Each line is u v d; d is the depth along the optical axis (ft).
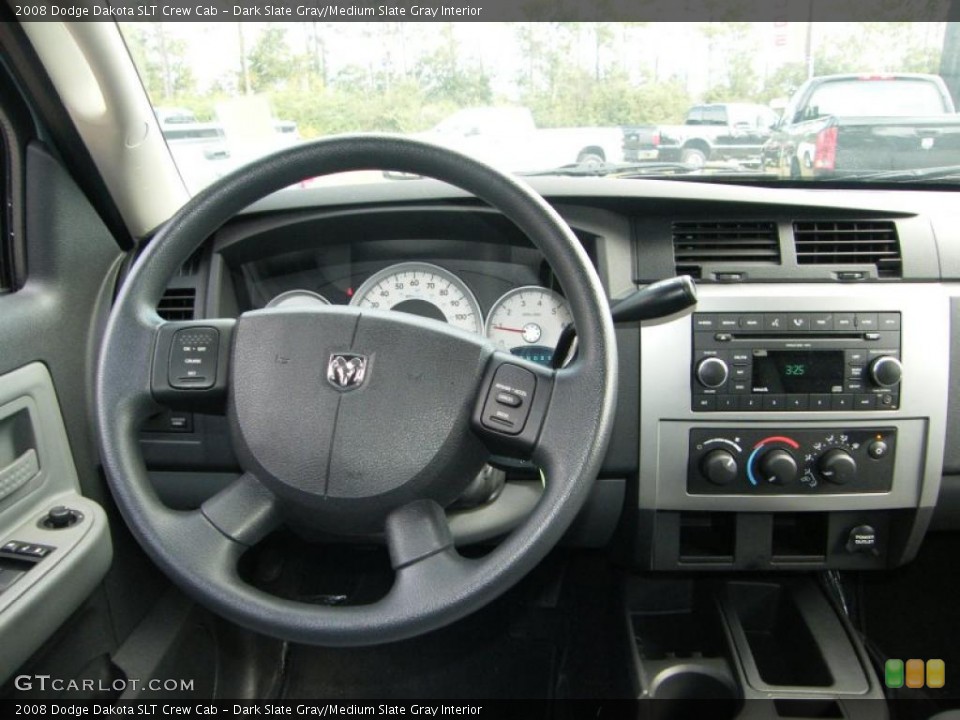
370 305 4.37
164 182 4.79
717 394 3.99
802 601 4.63
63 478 3.93
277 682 5.19
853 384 3.98
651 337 3.98
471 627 5.60
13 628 3.01
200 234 3.05
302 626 2.56
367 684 5.17
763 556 4.32
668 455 4.08
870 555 4.30
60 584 3.30
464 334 2.84
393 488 2.78
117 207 4.59
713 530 4.61
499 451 2.85
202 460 4.21
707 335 3.98
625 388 4.01
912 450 4.04
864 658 4.22
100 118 4.28
